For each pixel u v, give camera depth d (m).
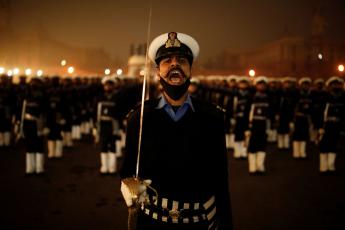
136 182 1.84
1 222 5.06
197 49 2.20
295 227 4.92
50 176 7.68
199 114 2.03
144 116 2.04
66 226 4.95
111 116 7.75
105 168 7.82
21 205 5.82
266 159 9.70
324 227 4.92
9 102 10.76
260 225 4.98
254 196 6.37
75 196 6.33
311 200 6.14
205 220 1.99
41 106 7.60
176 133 1.99
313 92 9.71
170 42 2.04
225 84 12.44
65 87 11.09
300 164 9.05
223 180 2.03
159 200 1.98
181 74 2.00
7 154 9.91
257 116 7.88
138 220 2.03
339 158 9.76
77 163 8.98
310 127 12.20
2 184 7.02
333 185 7.08
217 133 2.04
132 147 2.05
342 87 7.90
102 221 5.14
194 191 1.97
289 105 11.14
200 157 2.00
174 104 2.04
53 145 9.42
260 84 7.96
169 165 1.97
